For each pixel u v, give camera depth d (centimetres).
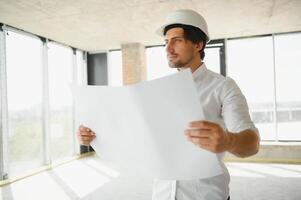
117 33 616
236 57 688
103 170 593
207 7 464
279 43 659
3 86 508
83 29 575
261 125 677
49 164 631
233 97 92
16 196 426
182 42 98
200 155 76
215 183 99
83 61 799
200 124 64
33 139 600
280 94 665
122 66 726
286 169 558
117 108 83
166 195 106
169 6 455
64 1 420
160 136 78
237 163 629
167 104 73
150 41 701
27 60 585
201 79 102
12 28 539
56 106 678
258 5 462
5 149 507
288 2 450
